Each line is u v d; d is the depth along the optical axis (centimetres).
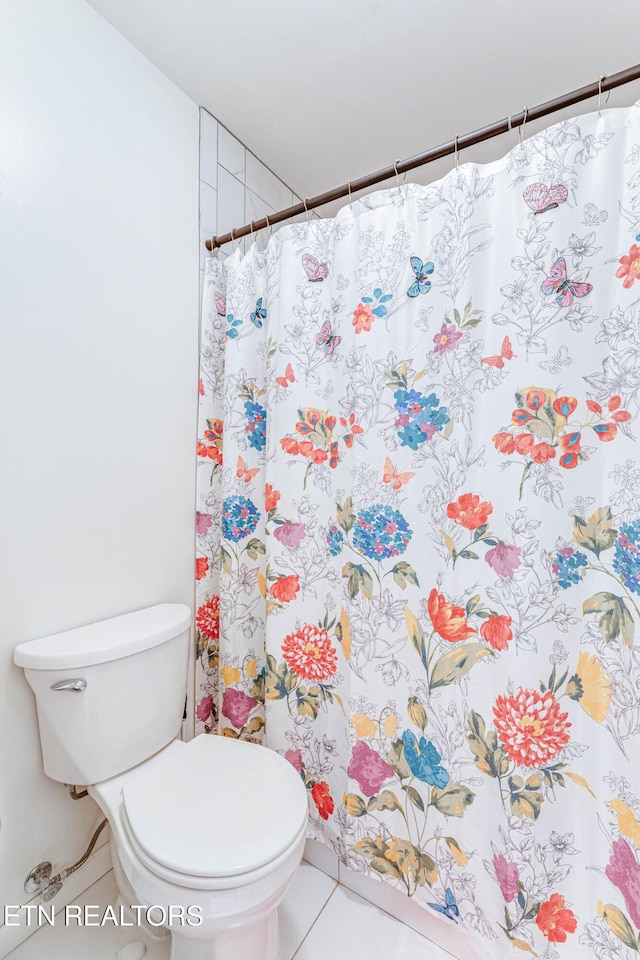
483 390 99
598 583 87
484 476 99
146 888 79
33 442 100
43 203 100
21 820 100
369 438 113
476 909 98
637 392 83
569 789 89
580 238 88
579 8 106
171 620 117
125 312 120
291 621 130
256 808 92
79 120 107
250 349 141
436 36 114
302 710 129
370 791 114
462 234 101
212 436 147
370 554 113
